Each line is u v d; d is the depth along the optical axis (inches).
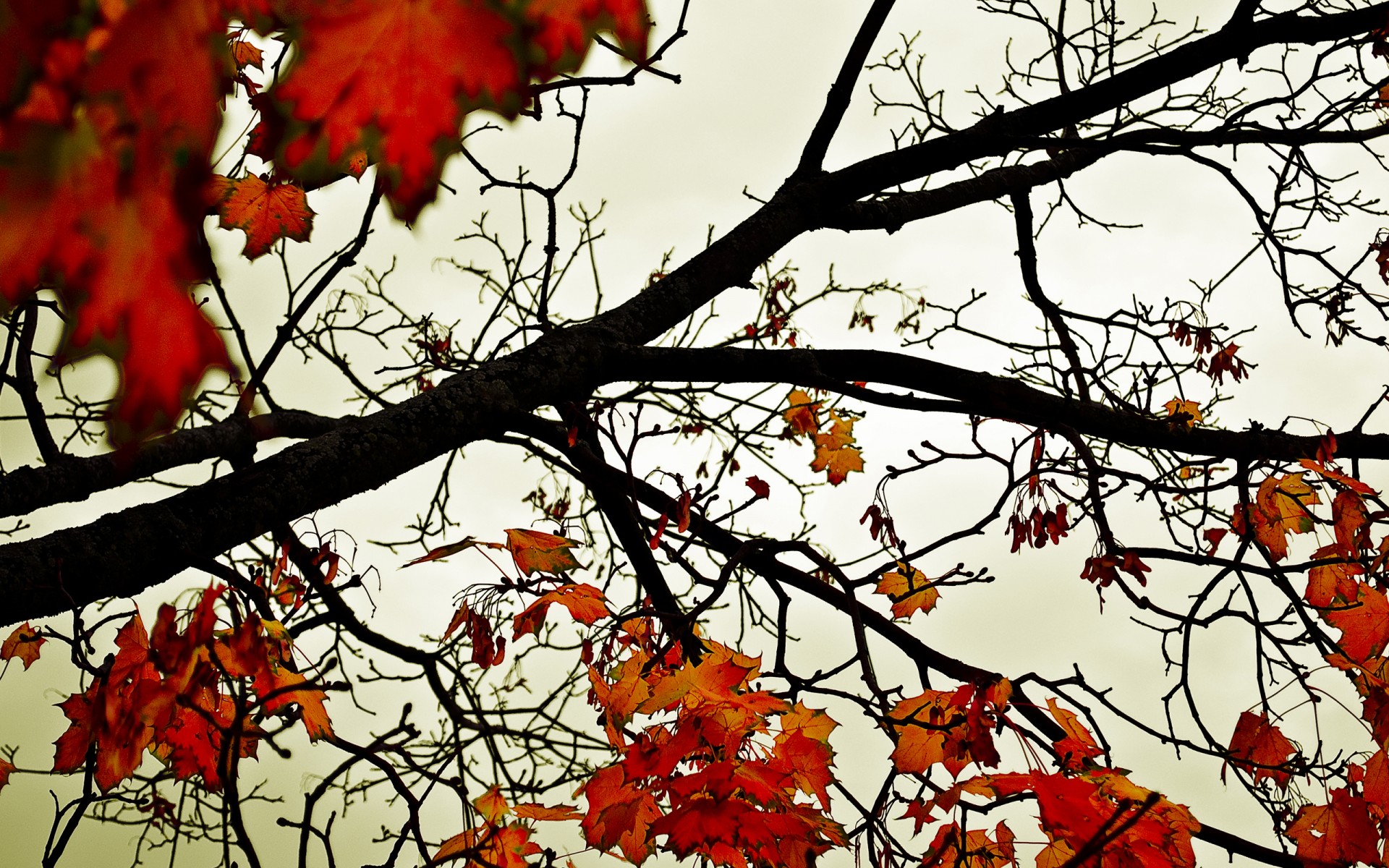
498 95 26.3
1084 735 70.7
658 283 120.7
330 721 73.4
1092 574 111.0
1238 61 135.3
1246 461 111.5
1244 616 104.5
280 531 96.8
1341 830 82.0
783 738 67.9
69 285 20.4
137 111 20.6
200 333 21.5
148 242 21.0
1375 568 95.9
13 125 19.7
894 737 72.0
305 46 24.6
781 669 107.1
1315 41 132.6
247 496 77.7
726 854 60.4
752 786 59.2
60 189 20.1
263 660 60.4
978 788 60.8
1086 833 56.0
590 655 89.8
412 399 94.7
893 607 101.8
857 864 72.7
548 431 111.3
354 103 25.4
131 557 70.4
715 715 65.6
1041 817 57.6
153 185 20.9
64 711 70.9
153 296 21.0
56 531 69.2
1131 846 56.1
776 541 94.6
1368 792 82.8
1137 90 135.4
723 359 108.4
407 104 25.7
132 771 58.7
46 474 88.7
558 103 101.6
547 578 83.9
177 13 21.1
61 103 20.0
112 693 59.4
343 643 133.5
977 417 110.3
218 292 49.6
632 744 66.2
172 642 56.4
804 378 109.3
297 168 25.7
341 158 25.9
